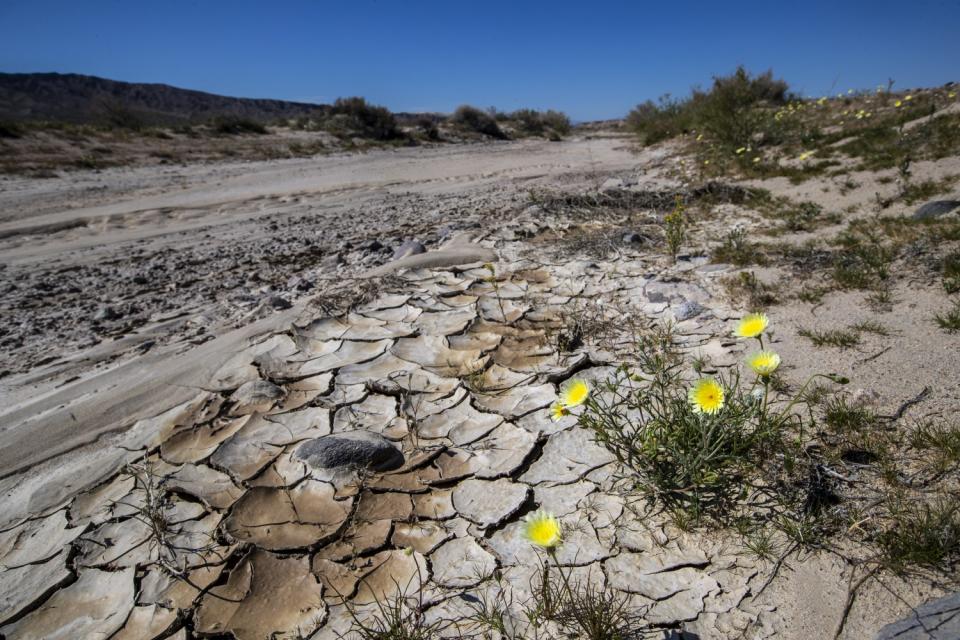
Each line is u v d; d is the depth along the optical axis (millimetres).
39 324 4734
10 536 2293
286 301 4566
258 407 3004
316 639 1733
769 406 2529
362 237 7469
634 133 28359
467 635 1685
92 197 11172
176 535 2182
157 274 6211
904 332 2990
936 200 5145
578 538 2010
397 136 27531
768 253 4766
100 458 2711
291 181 13828
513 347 3473
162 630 1815
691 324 3549
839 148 9477
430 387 3100
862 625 1559
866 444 2191
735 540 1908
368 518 2199
